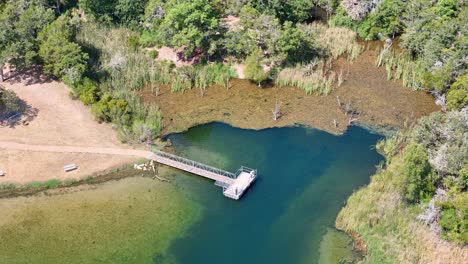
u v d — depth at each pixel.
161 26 97.12
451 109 83.19
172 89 92.38
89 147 78.19
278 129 84.19
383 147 79.88
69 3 111.31
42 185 72.12
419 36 96.31
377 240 64.19
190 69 95.00
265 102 90.25
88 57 90.25
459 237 61.84
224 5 106.56
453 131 72.94
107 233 65.81
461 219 62.06
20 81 90.12
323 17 112.44
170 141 81.62
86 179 73.38
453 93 83.56
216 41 95.94
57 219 67.62
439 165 69.19
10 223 67.00
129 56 96.94
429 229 64.56
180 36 93.81
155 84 93.69
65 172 73.94
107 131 81.44
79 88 85.94
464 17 95.62
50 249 63.72
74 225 66.81
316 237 66.06
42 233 65.69
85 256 62.94
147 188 72.56
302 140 81.88
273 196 72.06
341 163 77.56
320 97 91.06
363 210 67.50
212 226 67.50
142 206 69.75
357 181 74.44
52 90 88.31
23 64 90.81
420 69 94.12
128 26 105.19
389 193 69.50
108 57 96.31
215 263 62.72
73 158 76.00
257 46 95.38
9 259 62.44
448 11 100.00
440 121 75.88
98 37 101.00
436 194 67.31
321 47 99.88
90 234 65.62
